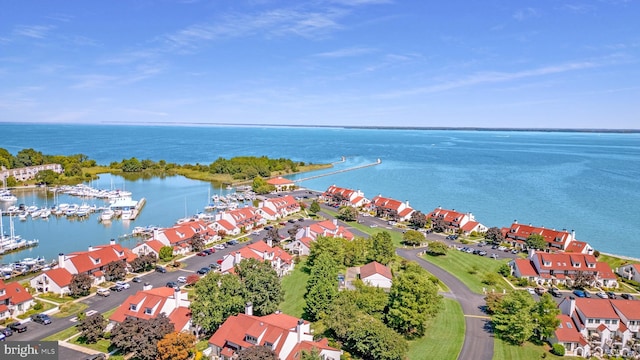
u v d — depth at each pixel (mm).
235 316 78062
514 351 80188
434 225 167500
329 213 191500
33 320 86062
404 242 149250
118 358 69125
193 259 127438
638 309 87125
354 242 127312
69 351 73875
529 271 118438
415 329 85188
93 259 107625
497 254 141375
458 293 106875
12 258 130500
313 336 75875
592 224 188500
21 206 197500
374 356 71750
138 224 176000
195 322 78000
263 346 66375
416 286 85625
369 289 92125
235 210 164500
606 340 84125
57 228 169250
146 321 73875
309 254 125938
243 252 112875
